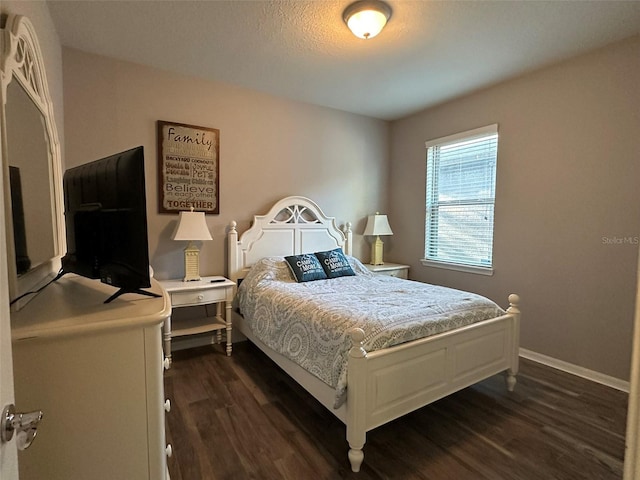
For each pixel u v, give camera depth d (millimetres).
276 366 2867
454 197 3787
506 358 2410
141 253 1118
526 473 1660
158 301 1184
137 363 1004
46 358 904
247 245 3439
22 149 1300
